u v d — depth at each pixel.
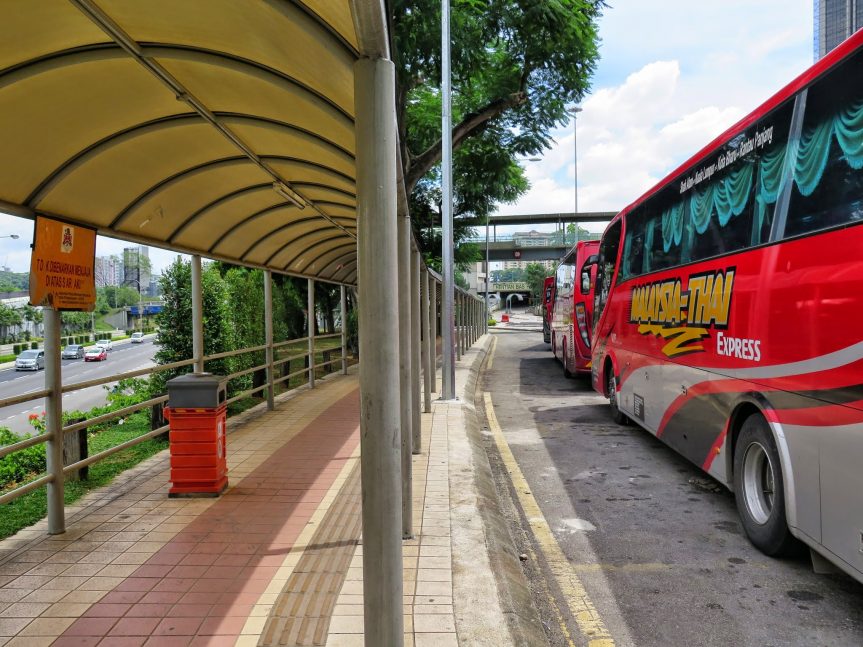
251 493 5.93
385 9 2.35
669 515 5.95
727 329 5.50
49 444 4.90
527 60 14.59
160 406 9.20
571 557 5.00
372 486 2.56
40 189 4.68
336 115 3.80
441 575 4.11
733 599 4.23
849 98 3.74
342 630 3.39
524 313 108.75
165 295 11.46
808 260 4.14
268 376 10.77
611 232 10.80
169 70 4.07
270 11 2.78
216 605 3.71
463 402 11.83
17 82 3.75
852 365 3.61
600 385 11.46
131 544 4.67
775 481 4.69
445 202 12.54
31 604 3.74
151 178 5.66
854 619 3.95
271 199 7.63
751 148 5.15
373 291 2.52
